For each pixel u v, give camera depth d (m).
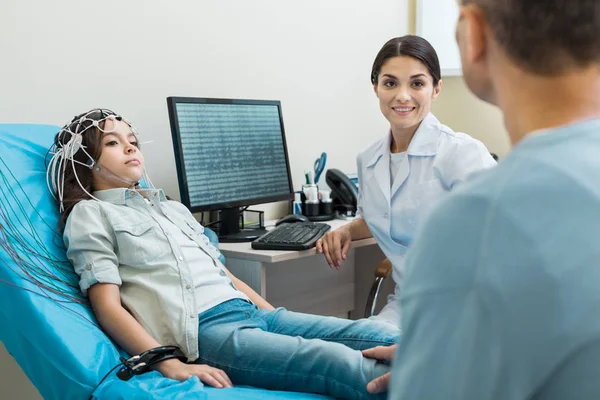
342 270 2.97
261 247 2.11
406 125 2.14
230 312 1.71
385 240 2.25
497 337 0.47
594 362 0.44
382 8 3.22
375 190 2.23
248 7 2.62
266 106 2.52
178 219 1.88
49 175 1.74
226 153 2.32
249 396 1.36
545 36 0.52
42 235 1.62
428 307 0.51
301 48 2.85
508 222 0.48
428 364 0.50
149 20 2.30
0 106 1.97
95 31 2.16
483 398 0.47
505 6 0.53
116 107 2.23
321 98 2.96
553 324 0.45
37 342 1.41
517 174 0.50
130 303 1.64
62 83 2.10
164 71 2.36
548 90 0.54
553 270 0.46
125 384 1.34
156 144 2.36
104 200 1.76
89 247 1.61
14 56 1.99
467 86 0.62
